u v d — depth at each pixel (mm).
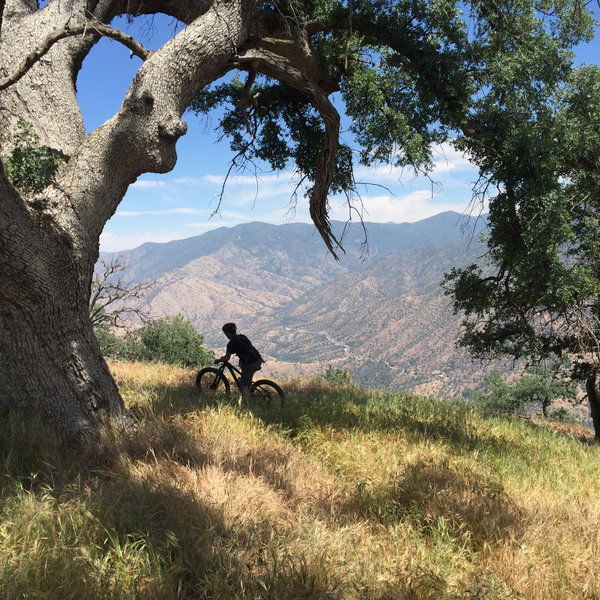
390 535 4289
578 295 13133
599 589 3699
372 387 14742
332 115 9500
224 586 2984
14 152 5402
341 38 10273
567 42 11766
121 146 6016
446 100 10992
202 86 7117
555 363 18406
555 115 11508
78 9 7469
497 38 11234
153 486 4254
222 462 5254
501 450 7953
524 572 3869
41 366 5527
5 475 4047
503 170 11172
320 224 11023
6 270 5090
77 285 5730
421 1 10188
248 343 9289
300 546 3645
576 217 13617
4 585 2646
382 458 6477
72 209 5652
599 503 5840
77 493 3973
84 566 2920
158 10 8992
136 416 6797
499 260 14375
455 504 4961
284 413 8047
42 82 6895
